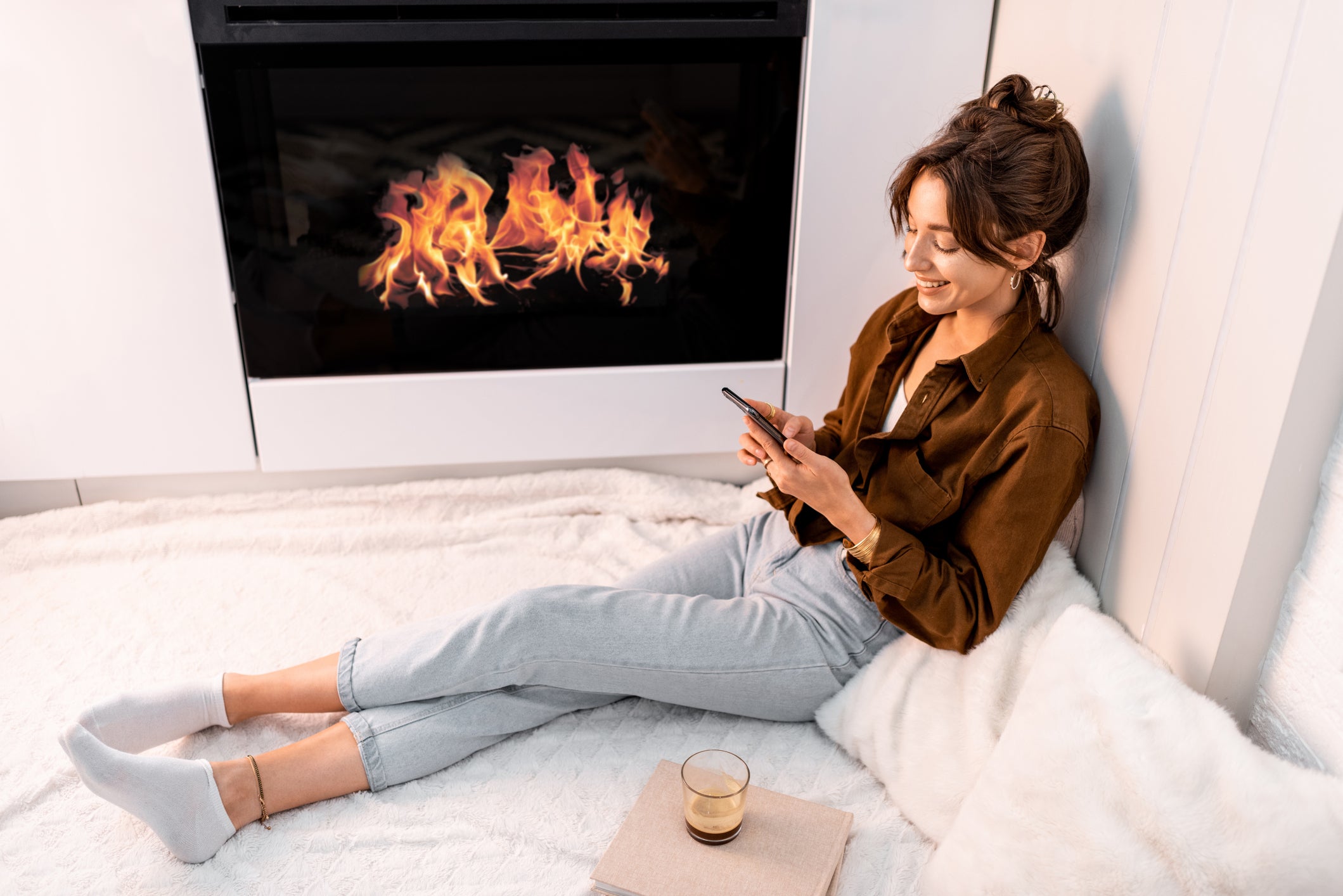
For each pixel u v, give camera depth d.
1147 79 1.17
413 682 1.27
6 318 1.71
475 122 1.70
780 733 1.38
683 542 1.86
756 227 1.81
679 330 1.89
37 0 1.52
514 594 1.30
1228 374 1.03
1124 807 0.95
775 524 1.52
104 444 1.84
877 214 1.79
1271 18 0.96
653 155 1.75
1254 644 1.08
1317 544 1.00
